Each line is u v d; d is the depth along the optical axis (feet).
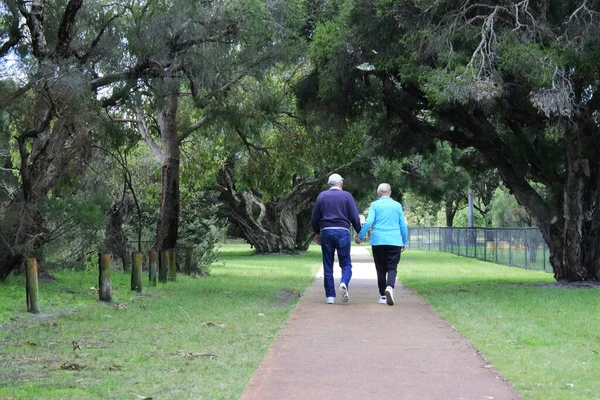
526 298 46.96
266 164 77.30
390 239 42.52
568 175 58.59
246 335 30.96
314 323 34.65
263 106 59.11
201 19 47.39
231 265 101.65
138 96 48.96
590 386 21.45
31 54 47.14
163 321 35.22
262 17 49.08
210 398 20.04
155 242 68.69
